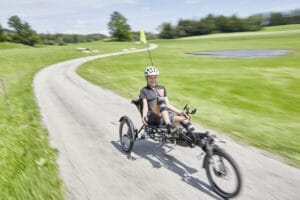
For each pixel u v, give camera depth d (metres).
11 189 4.45
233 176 4.55
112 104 10.98
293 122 8.25
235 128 7.65
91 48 79.12
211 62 32.88
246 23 169.12
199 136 4.53
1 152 5.96
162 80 18.48
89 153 6.06
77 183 4.73
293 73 20.38
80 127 8.01
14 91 15.13
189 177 4.86
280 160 5.45
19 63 38.28
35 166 5.30
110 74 22.95
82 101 11.72
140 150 6.16
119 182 4.74
